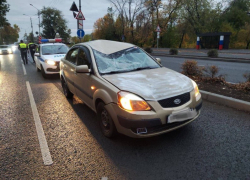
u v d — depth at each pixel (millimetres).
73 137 3549
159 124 2904
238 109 4629
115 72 3811
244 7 32656
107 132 3426
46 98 5938
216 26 32781
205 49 26500
